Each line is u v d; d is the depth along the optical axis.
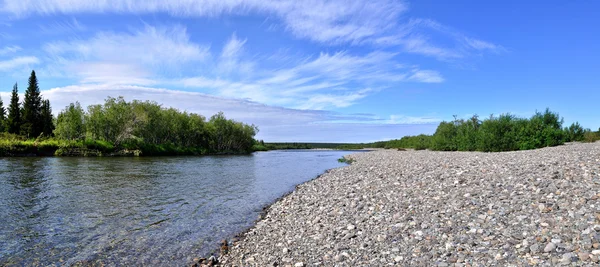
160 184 26.23
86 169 37.12
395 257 8.41
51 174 31.38
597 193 10.45
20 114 105.00
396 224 10.96
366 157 56.94
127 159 58.75
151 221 14.67
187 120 107.00
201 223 14.43
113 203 18.38
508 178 14.87
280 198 20.23
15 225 13.67
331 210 14.57
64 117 74.88
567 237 7.82
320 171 38.66
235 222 14.62
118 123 80.62
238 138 126.44
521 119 44.91
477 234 9.04
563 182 12.40
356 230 11.11
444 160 28.86
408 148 100.88
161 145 85.94
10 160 48.94
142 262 9.85
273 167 45.06
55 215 15.46
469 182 15.32
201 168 42.38
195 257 10.23
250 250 10.62
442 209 11.85
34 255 10.35
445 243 8.77
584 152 20.36
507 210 10.44
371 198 15.56
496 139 44.34
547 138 39.94
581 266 6.52
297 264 8.74
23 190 22.08
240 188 24.56
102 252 10.69
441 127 68.06
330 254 9.27
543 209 9.92
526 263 7.03
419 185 16.70
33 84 108.62
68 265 9.59
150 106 94.38
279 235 11.98
